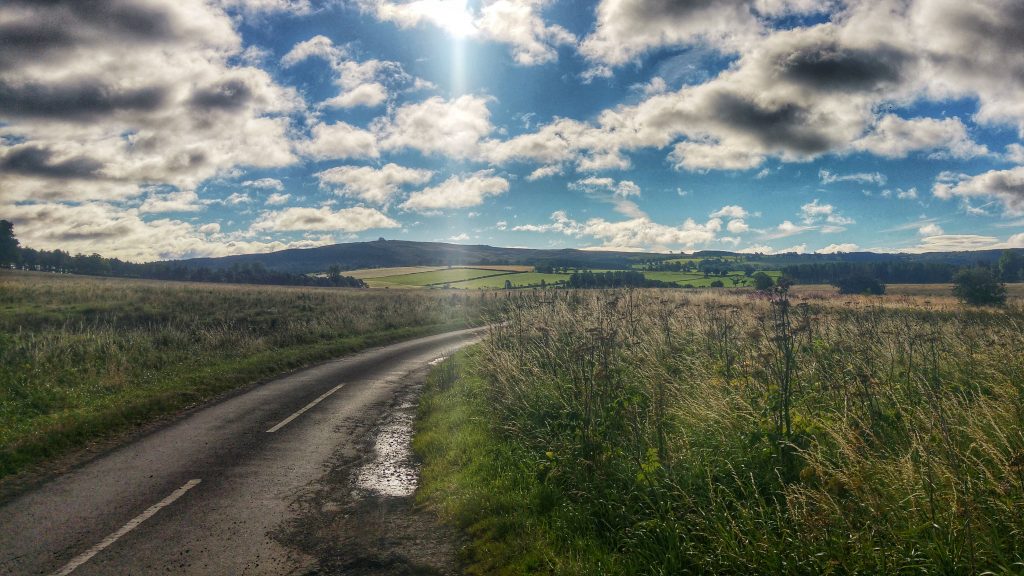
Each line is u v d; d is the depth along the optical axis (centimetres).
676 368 866
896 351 835
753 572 385
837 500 416
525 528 505
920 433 495
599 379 700
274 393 1260
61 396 1108
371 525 543
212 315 2705
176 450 801
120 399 1102
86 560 461
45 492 626
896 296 2075
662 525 443
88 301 2953
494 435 787
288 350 1912
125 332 1947
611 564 425
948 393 585
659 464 499
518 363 1000
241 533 520
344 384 1377
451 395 1121
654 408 642
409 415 1035
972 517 370
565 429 665
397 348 2219
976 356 777
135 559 464
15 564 454
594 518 500
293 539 509
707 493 478
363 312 3247
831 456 489
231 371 1466
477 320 3170
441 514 563
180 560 464
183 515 561
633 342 999
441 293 5691
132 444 834
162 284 5312
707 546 423
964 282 3466
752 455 520
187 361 1557
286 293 4500
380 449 813
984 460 442
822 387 690
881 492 418
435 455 759
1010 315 1361
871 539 368
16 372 1268
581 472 572
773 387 575
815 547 381
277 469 716
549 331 1103
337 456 777
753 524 424
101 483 656
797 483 460
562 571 426
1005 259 7494
